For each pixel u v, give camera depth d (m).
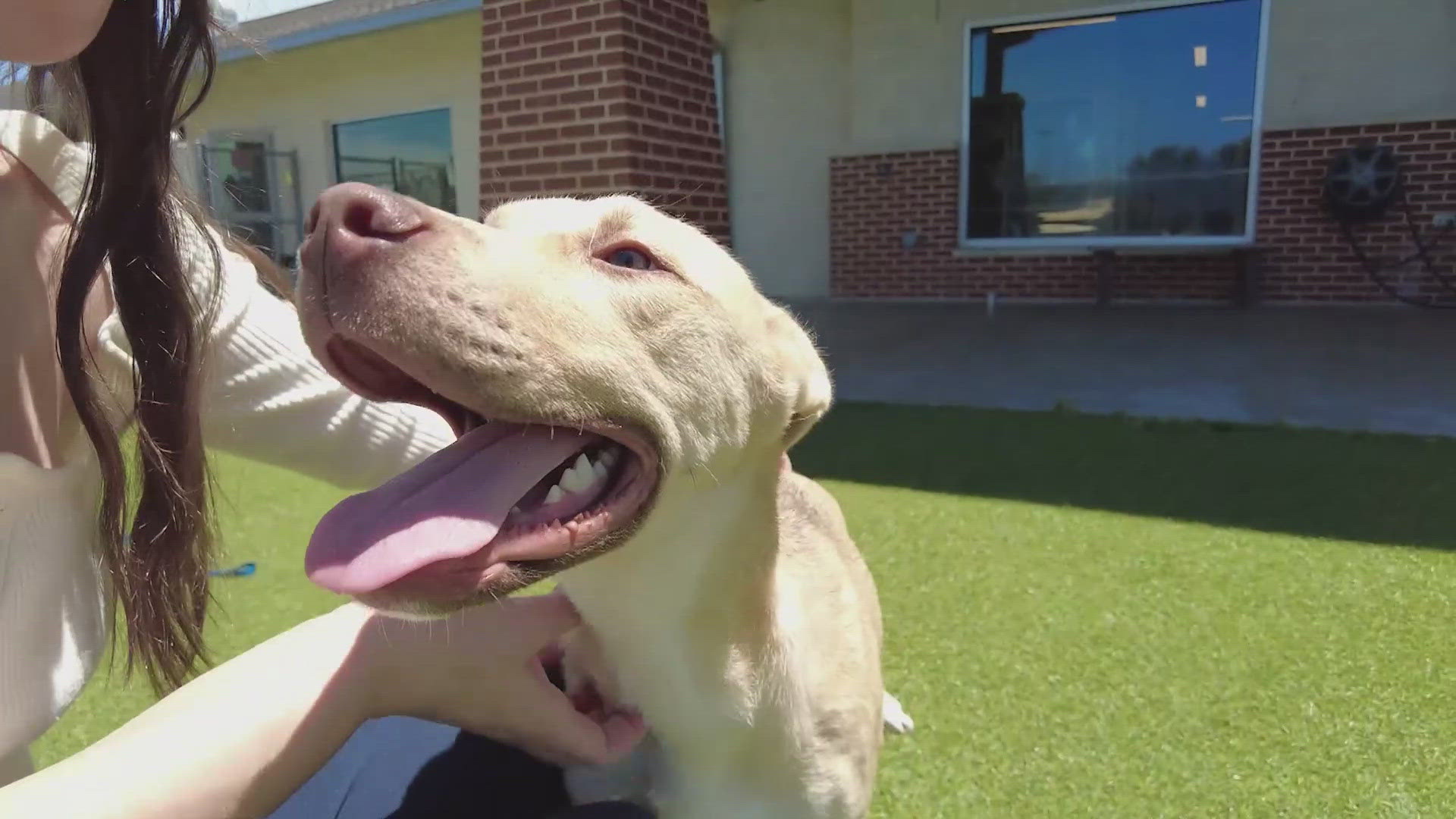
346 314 1.07
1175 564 3.17
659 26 5.59
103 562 1.42
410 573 1.07
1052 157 9.30
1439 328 7.11
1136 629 2.75
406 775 1.36
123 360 1.49
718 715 1.53
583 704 1.58
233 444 1.62
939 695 2.47
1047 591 3.02
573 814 1.35
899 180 9.78
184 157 1.78
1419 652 2.56
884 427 4.97
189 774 1.00
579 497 1.25
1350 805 2.00
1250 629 2.72
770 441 1.58
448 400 1.27
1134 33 8.75
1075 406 5.25
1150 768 2.15
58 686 1.26
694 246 1.50
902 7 9.43
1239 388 5.50
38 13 1.09
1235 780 2.10
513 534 1.17
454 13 9.60
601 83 5.37
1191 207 8.89
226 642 2.78
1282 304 8.62
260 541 3.66
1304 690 2.41
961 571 3.18
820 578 1.91
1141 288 9.18
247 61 11.77
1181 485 3.94
